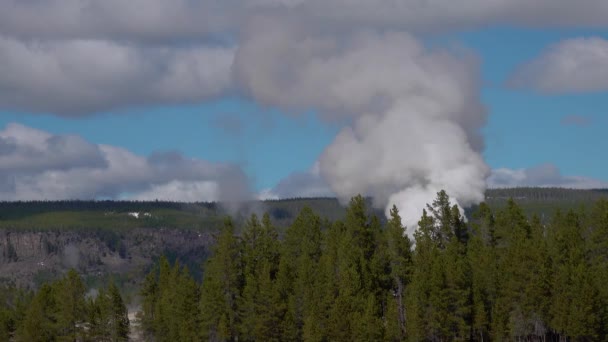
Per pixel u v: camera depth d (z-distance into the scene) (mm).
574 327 188625
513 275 199875
